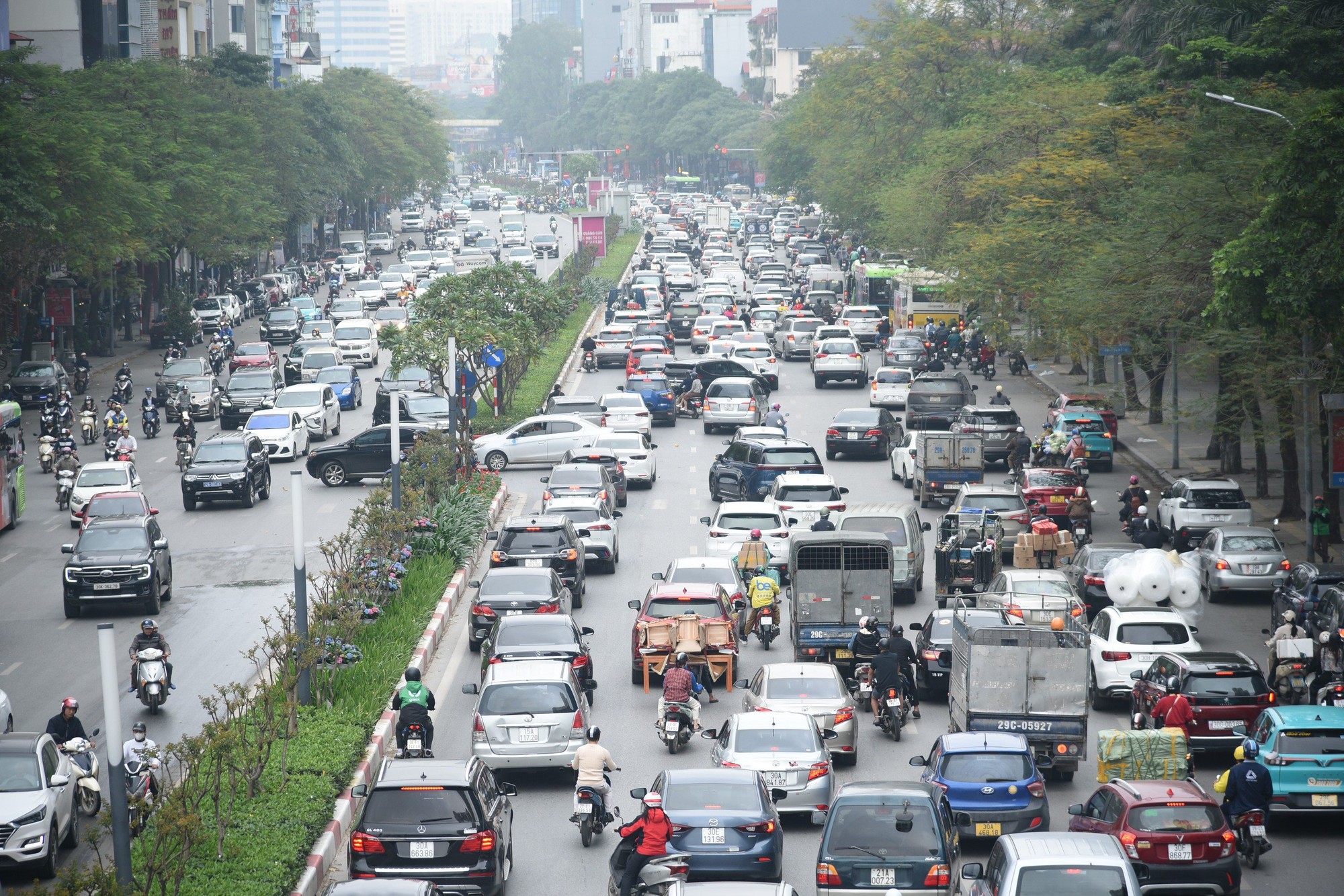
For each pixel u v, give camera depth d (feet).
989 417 564.71
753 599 361.51
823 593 329.11
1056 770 265.34
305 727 276.62
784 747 239.91
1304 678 302.86
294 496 293.23
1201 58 566.77
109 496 441.68
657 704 315.78
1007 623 293.84
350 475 580.71
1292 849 232.32
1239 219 456.04
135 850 219.20
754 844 202.28
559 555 389.39
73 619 390.42
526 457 598.34
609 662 347.97
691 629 321.73
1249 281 356.38
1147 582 354.33
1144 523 422.00
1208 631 366.84
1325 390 424.05
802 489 453.99
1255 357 437.17
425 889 169.58
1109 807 206.18
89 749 251.80
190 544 481.05
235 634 371.56
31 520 530.27
